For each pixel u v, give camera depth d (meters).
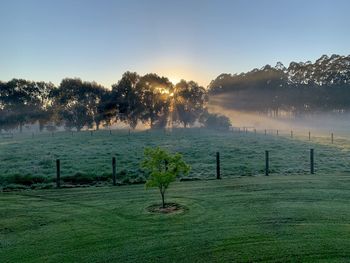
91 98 81.88
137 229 9.11
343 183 14.90
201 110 79.38
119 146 34.66
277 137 45.84
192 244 7.93
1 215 10.78
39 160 24.17
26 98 82.75
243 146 33.00
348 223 9.20
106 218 10.20
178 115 80.12
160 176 10.90
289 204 11.33
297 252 7.30
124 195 13.34
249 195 12.82
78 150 31.03
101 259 7.27
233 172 18.66
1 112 80.81
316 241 7.90
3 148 34.75
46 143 40.47
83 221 9.97
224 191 13.64
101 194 13.65
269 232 8.57
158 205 11.59
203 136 48.22
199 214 10.35
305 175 17.34
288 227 8.93
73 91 81.00
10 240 8.49
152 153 11.43
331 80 102.75
